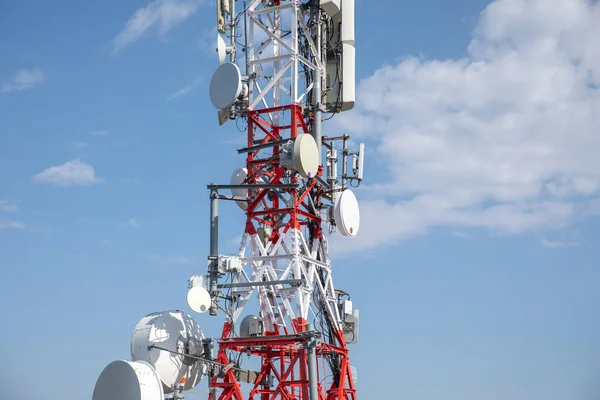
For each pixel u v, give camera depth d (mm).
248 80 59188
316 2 60531
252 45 59688
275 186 56406
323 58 60531
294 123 57719
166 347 53625
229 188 56344
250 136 58781
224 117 59281
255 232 58000
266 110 58656
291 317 55000
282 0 61281
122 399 48250
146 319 54594
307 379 53594
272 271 57312
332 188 61875
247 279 56719
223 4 59562
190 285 55281
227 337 55531
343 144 62938
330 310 58906
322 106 59375
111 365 48938
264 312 57375
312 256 59312
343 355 58438
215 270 55312
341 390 57281
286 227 57406
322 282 60281
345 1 61562
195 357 53625
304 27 59406
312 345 53188
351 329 60906
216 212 56156
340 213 60094
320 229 60125
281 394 54156
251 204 58344
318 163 56500
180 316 55250
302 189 58750
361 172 62594
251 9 59812
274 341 54094
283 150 55969
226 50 59719
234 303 56281
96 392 49000
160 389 48812
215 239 55812
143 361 50156
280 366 57031
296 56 58312
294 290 56156
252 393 56188
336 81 61000
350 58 60875
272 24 60781
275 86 60438
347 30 61062
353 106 60656
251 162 58562
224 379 56000
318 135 58000
